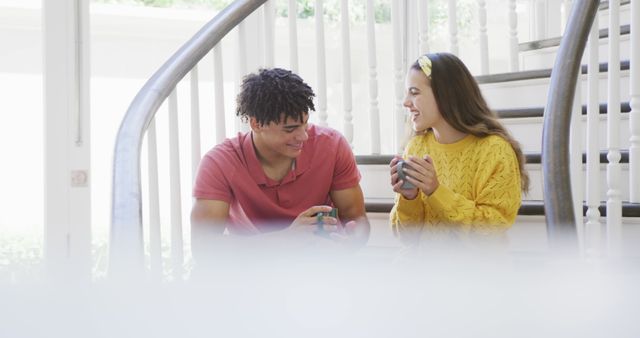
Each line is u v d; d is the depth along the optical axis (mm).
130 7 3945
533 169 2357
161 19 4016
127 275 1333
